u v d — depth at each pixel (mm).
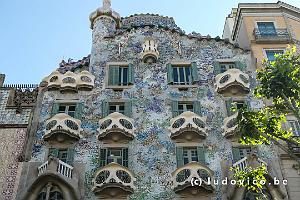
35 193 25188
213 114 29953
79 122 28891
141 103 30453
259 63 32625
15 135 28469
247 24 35406
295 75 21953
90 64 33000
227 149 28078
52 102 30484
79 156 27547
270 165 26844
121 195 25734
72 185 25422
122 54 33656
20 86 32375
